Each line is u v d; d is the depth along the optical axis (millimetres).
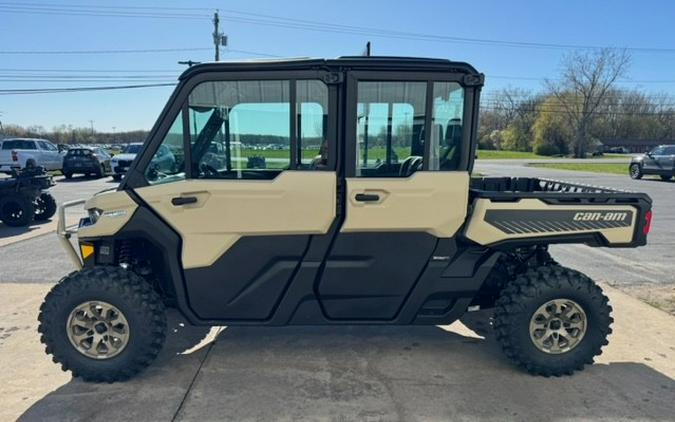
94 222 3033
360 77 2836
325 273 3051
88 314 2996
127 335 2984
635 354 3449
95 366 2980
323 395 2861
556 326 3129
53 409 2705
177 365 3242
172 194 2900
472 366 3254
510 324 3080
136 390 2916
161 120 2898
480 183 4555
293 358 3359
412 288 3131
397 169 2979
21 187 8617
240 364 3262
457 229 3041
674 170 17984
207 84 2873
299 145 2916
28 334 3766
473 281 3137
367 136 2922
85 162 19125
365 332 3834
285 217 2924
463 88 2883
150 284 3213
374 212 2934
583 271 5758
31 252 6578
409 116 2924
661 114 64000
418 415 2660
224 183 2889
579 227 3072
